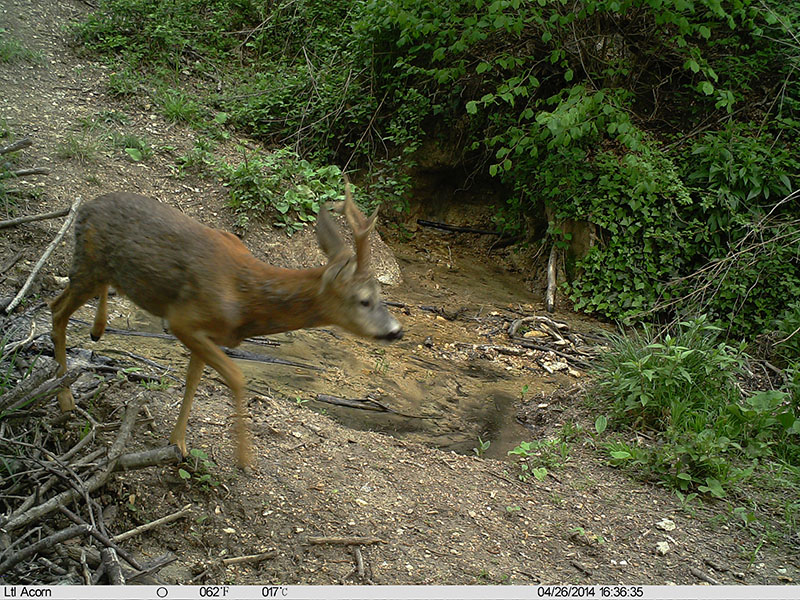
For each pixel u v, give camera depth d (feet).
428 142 20.52
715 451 10.93
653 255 17.08
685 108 19.11
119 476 9.16
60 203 14.46
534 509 10.03
